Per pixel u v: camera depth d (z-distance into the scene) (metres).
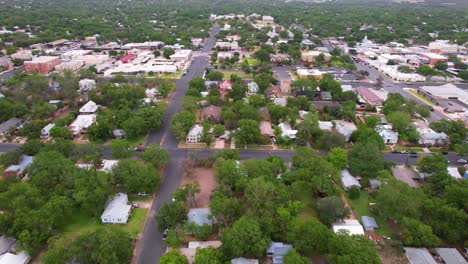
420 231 90.06
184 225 94.12
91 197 100.56
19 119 167.75
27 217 90.19
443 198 103.56
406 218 94.00
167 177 125.31
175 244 88.62
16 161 128.75
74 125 160.12
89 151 130.62
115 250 81.25
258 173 114.50
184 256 82.12
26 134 153.12
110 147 138.75
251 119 159.12
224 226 97.50
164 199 112.50
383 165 124.06
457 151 140.88
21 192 100.00
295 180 114.00
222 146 149.75
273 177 114.31
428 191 109.00
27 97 190.50
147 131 161.25
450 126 158.38
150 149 128.38
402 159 140.75
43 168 111.25
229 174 112.69
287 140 149.62
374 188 115.88
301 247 86.56
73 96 193.75
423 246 91.38
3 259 83.12
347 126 163.88
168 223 94.94
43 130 155.38
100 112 174.75
